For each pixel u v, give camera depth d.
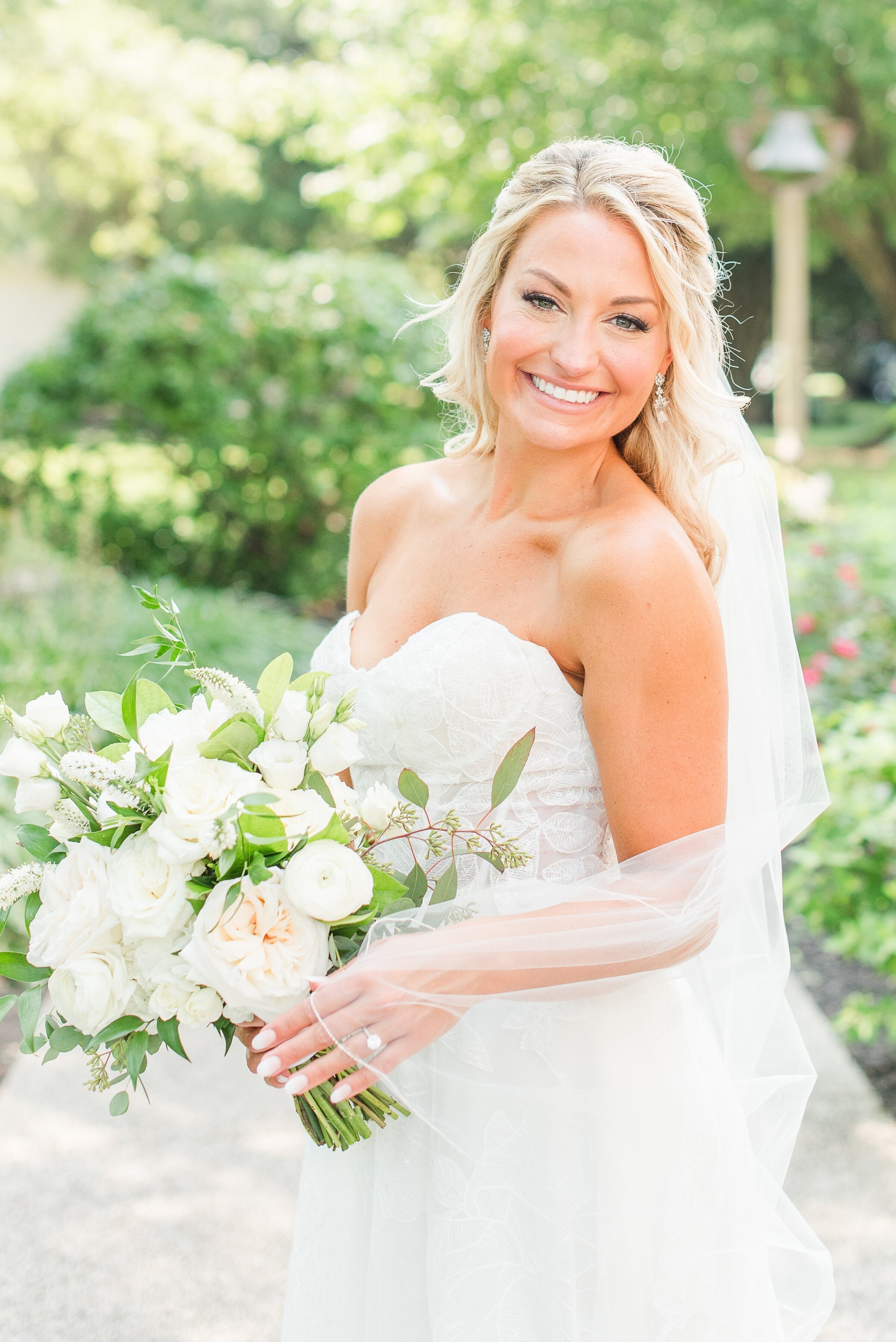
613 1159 1.52
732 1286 1.53
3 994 3.94
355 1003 1.35
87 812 1.46
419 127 13.29
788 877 3.90
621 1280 1.51
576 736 1.59
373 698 1.66
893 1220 2.81
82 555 7.24
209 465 8.75
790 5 14.02
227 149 14.42
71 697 5.14
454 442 1.99
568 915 1.42
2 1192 2.95
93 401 8.67
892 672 5.37
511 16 13.09
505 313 1.59
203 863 1.38
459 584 1.71
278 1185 3.01
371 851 1.59
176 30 17.95
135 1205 2.92
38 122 13.23
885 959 3.37
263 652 6.48
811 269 23.61
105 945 1.40
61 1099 3.41
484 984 1.40
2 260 17.05
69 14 12.45
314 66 13.73
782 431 10.48
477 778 1.61
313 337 8.79
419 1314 1.60
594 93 13.55
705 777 1.47
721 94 14.20
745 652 1.74
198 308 8.73
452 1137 1.53
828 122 9.82
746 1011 1.77
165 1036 1.41
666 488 1.69
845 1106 3.33
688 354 1.60
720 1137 1.57
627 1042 1.55
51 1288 2.62
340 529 9.17
